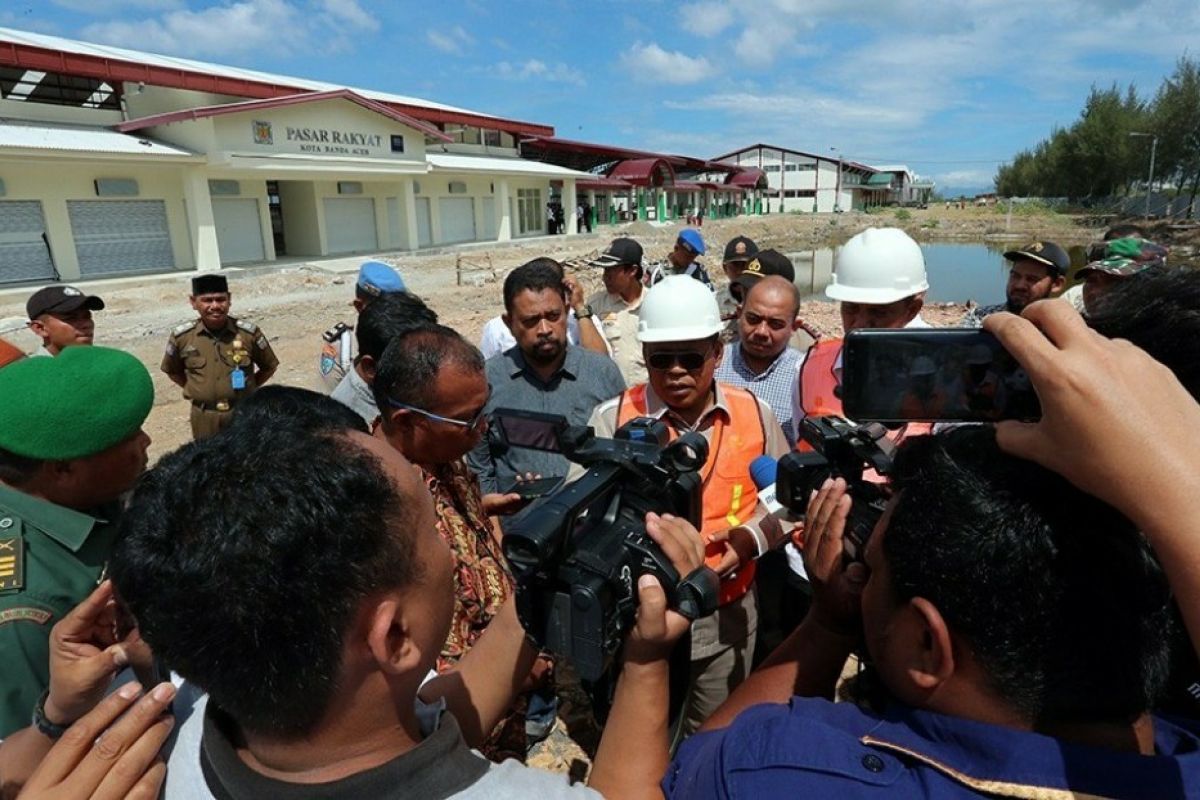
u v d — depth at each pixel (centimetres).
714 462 239
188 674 83
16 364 158
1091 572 79
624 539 113
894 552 90
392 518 86
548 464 320
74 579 154
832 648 126
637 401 261
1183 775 78
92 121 1984
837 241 4519
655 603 107
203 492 80
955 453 88
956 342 91
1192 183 4891
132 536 84
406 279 2086
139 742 92
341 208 2489
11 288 1644
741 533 212
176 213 1981
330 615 79
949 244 4319
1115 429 63
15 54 1659
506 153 3653
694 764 103
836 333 1191
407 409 205
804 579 261
